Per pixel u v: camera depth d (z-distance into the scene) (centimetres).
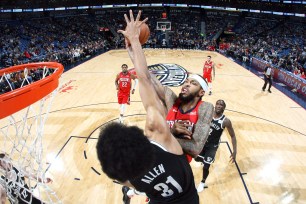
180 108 221
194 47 2764
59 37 2612
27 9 2798
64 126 770
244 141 705
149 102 145
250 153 645
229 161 586
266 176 555
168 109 223
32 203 299
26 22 2778
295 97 1110
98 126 774
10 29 2441
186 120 217
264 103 1021
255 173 564
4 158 268
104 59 2008
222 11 3672
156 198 139
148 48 2734
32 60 1628
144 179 125
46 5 2917
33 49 1958
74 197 477
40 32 2609
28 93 192
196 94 217
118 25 3350
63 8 3058
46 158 601
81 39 2736
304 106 999
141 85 149
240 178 545
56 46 2325
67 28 2991
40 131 273
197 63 1808
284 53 2336
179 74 1437
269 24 3325
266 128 793
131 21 163
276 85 1309
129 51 167
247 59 1964
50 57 1698
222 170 572
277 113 919
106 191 497
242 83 1318
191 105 220
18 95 182
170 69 1561
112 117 842
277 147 679
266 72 1152
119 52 2427
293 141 715
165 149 130
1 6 2656
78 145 663
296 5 3133
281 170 577
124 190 420
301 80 1162
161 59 1936
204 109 215
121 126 116
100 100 1013
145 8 3666
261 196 491
